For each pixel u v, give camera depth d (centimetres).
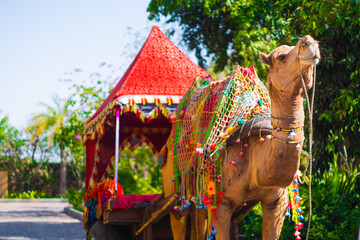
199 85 591
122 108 667
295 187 462
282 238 731
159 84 707
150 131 950
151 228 619
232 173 468
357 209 759
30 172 3597
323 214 744
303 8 828
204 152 492
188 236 644
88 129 863
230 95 495
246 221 743
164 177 628
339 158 1078
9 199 3142
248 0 1113
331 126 884
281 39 1109
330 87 866
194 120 550
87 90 1608
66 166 3619
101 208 676
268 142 433
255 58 1101
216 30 1271
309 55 369
